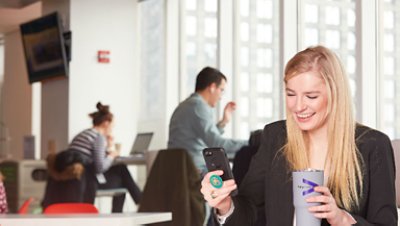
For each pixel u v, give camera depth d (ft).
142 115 30.50
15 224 9.14
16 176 27.50
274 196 7.05
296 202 5.97
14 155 43.65
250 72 24.76
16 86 43.52
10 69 44.01
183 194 18.75
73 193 23.03
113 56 30.22
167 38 28.89
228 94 25.46
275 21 23.88
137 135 28.78
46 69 30.96
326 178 6.82
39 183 27.76
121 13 30.35
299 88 6.68
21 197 27.50
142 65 30.63
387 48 17.71
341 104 6.74
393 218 6.86
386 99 17.74
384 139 6.99
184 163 18.89
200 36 27.96
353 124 6.84
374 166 6.89
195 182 18.93
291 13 21.56
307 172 5.92
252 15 24.81
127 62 30.40
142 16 30.63
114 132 30.01
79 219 9.00
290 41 21.61
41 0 32.37
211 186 6.72
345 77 6.78
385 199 6.84
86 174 23.43
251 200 7.36
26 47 32.22
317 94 6.66
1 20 39.65
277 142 7.26
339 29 19.72
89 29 30.04
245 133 24.81
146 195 19.26
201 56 27.84
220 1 25.73
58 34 30.01
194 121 20.92
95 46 30.07
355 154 6.84
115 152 25.23
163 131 28.99
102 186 24.66
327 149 6.87
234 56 25.38
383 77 17.84
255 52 24.63
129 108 30.35
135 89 30.48
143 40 30.58
